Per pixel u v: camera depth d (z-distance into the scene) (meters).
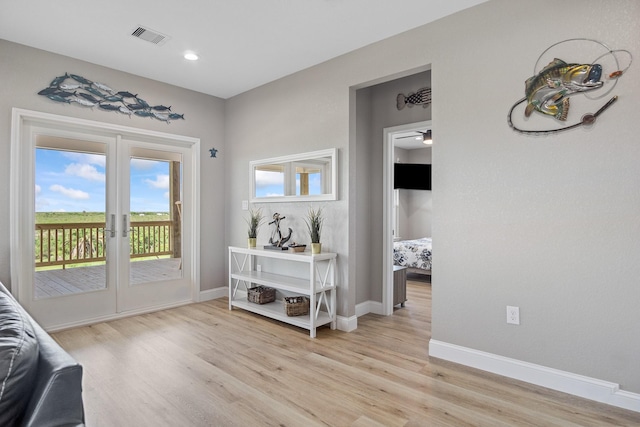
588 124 2.13
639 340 1.99
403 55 2.95
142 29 2.91
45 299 3.34
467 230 2.60
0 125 3.04
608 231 2.08
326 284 3.47
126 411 2.02
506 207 2.43
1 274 3.05
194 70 3.76
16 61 3.12
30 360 0.89
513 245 2.41
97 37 3.04
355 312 3.58
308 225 3.71
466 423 1.91
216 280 4.64
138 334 3.26
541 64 2.29
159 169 4.14
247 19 2.76
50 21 2.78
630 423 1.90
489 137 2.50
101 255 3.69
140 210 3.98
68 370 0.86
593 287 2.13
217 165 4.64
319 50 3.29
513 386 2.30
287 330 3.39
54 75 3.32
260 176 4.21
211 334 3.27
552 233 2.26
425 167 7.43
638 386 2.00
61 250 3.44
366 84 3.29
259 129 4.24
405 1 2.51
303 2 2.54
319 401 2.13
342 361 2.69
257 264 4.31
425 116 3.63
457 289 2.65
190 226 4.42
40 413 0.81
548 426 1.88
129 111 3.81
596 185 2.12
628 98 2.02
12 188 3.09
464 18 2.61
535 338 2.33
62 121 3.36
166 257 4.20
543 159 2.29
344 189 3.40
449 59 2.69
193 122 4.37
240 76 3.92
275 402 2.12
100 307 3.68
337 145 3.44
